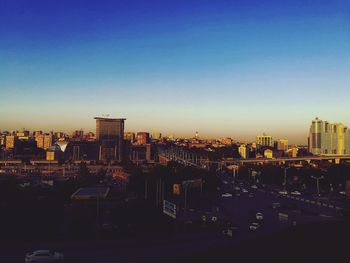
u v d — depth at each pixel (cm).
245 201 15912
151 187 17862
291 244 6162
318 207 14238
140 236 8331
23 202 12006
